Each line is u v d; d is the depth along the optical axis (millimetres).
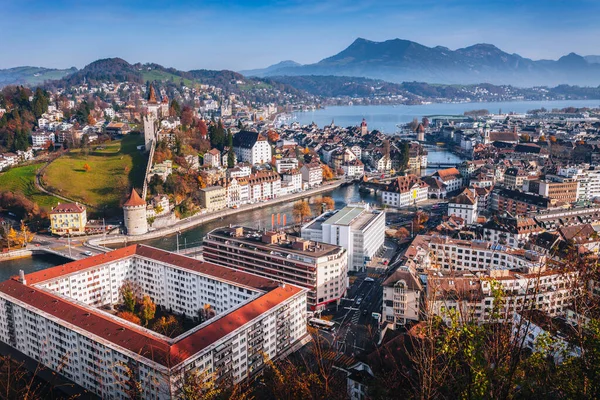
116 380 169750
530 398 59312
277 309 199625
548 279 184500
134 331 176250
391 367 146625
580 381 58656
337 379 136125
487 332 61250
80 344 182375
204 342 171500
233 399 127688
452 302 136500
